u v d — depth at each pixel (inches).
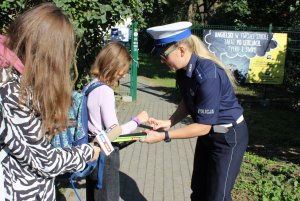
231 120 134.8
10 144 74.5
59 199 194.1
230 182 139.3
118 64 135.2
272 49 497.0
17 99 73.4
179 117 155.6
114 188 143.5
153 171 242.2
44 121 76.0
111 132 96.6
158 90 613.0
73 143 123.9
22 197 78.8
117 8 248.5
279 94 564.4
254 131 365.4
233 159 136.6
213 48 499.2
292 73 518.0
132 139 130.7
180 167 251.0
